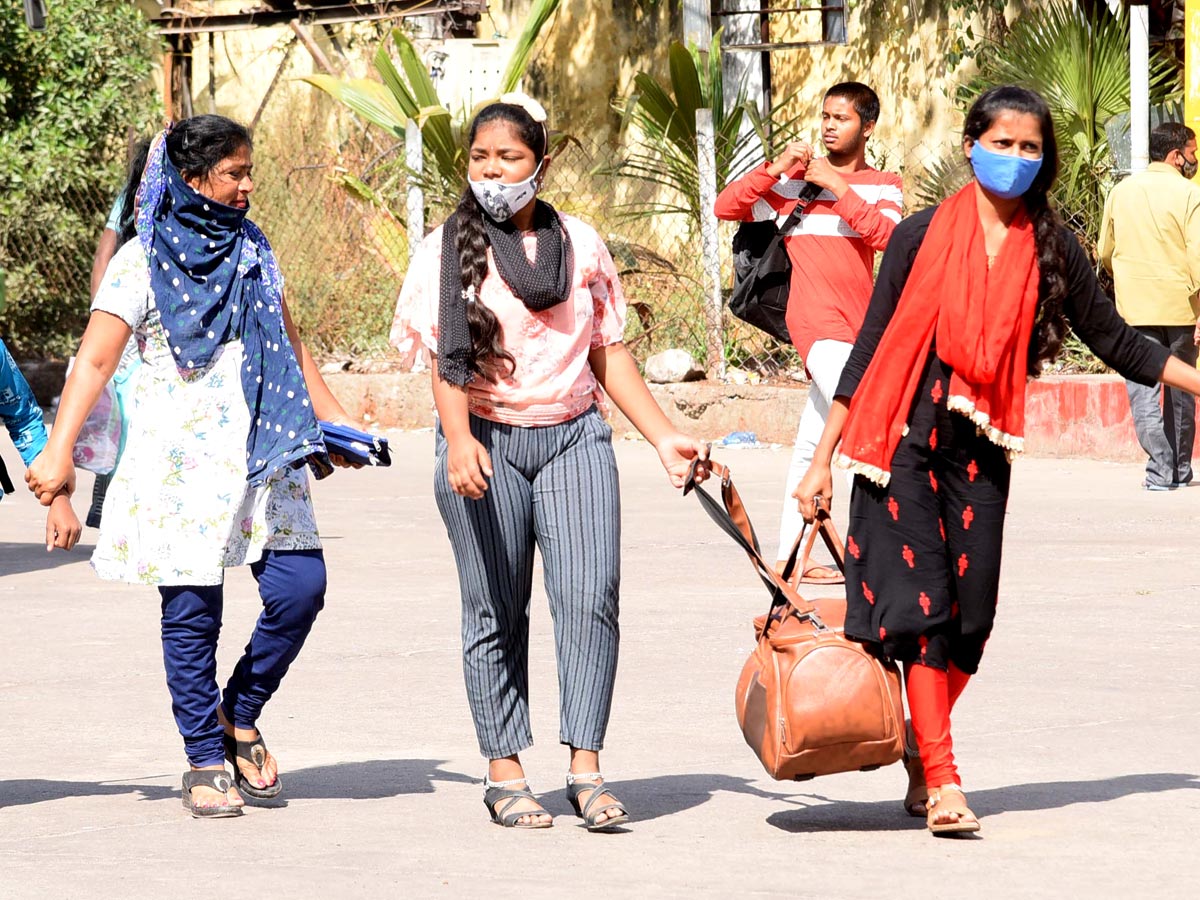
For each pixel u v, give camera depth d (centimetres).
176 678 1007
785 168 1702
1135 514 2203
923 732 932
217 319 1004
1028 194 923
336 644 1508
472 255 951
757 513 2278
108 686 1369
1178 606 1619
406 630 1568
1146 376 959
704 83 3338
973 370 903
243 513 1008
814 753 914
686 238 3625
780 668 925
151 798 1050
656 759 1125
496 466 972
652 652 1455
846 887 842
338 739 1195
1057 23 3081
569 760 1135
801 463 1745
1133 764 1084
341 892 845
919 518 921
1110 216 2412
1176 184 2381
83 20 3959
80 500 2555
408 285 980
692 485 983
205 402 1003
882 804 1016
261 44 4709
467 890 846
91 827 983
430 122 3428
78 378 995
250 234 1031
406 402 3419
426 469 2889
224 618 1641
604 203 3650
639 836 948
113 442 1490
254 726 1045
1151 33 3428
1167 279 2377
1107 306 950
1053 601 1648
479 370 962
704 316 3212
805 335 1698
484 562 978
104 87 3944
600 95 4184
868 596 927
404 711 1273
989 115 907
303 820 993
